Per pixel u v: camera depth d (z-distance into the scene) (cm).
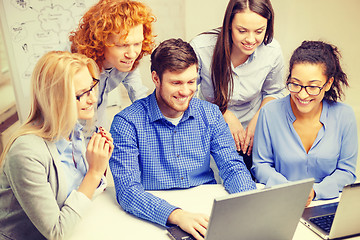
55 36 321
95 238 113
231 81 188
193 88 135
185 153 146
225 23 172
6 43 315
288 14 394
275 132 153
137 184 135
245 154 184
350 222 108
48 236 110
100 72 165
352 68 395
